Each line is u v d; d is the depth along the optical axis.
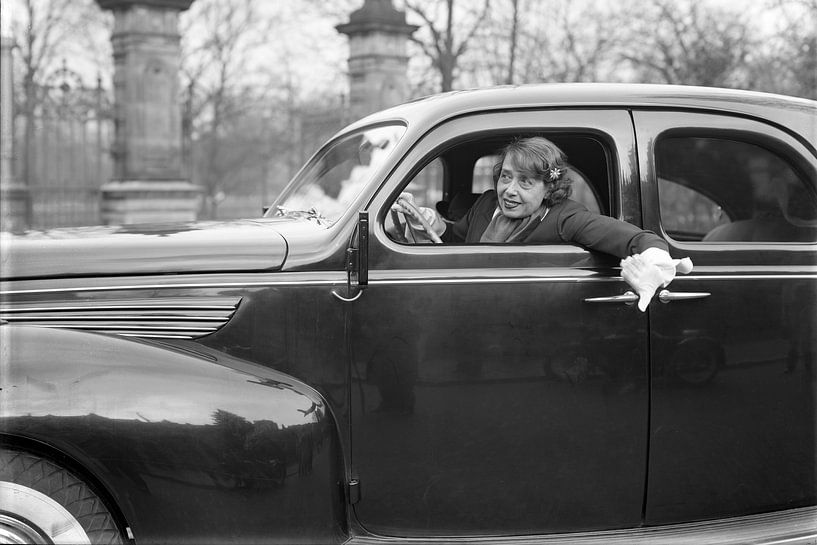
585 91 2.77
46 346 2.32
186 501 2.31
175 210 14.50
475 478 2.58
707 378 2.71
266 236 2.60
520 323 2.58
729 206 4.22
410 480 2.55
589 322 2.62
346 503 2.52
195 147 32.19
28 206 15.59
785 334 2.77
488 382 2.56
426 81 17.03
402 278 2.53
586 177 3.18
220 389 2.36
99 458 2.26
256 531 2.35
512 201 2.76
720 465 2.76
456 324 2.54
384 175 2.60
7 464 2.26
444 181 3.48
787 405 2.79
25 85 17.83
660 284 2.48
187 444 2.29
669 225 9.09
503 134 2.70
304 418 2.38
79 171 22.80
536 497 2.63
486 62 16.27
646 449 2.68
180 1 14.26
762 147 2.91
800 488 2.85
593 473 2.65
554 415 2.61
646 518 2.72
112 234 2.70
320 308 2.51
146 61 14.17
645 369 2.66
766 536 2.66
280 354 2.50
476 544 2.56
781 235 3.27
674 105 2.79
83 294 2.50
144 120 14.23
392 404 2.53
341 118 16.77
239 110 30.06
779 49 13.09
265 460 2.33
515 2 15.09
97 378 2.29
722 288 2.71
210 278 2.53
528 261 2.61
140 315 2.49
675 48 15.64
